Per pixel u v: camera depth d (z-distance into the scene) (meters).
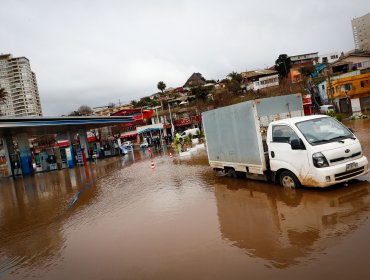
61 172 26.56
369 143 14.10
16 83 116.25
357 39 124.75
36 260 6.36
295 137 7.91
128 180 15.62
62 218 9.59
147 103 94.00
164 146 43.69
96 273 5.18
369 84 43.25
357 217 5.64
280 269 4.30
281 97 9.70
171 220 7.42
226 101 64.81
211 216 7.23
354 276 3.82
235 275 4.34
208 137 12.51
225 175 12.34
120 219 8.30
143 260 5.36
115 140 48.47
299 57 97.19
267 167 9.33
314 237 5.15
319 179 7.22
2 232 9.14
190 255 5.24
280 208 6.97
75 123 32.56
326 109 41.69
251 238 5.57
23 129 27.67
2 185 22.41
